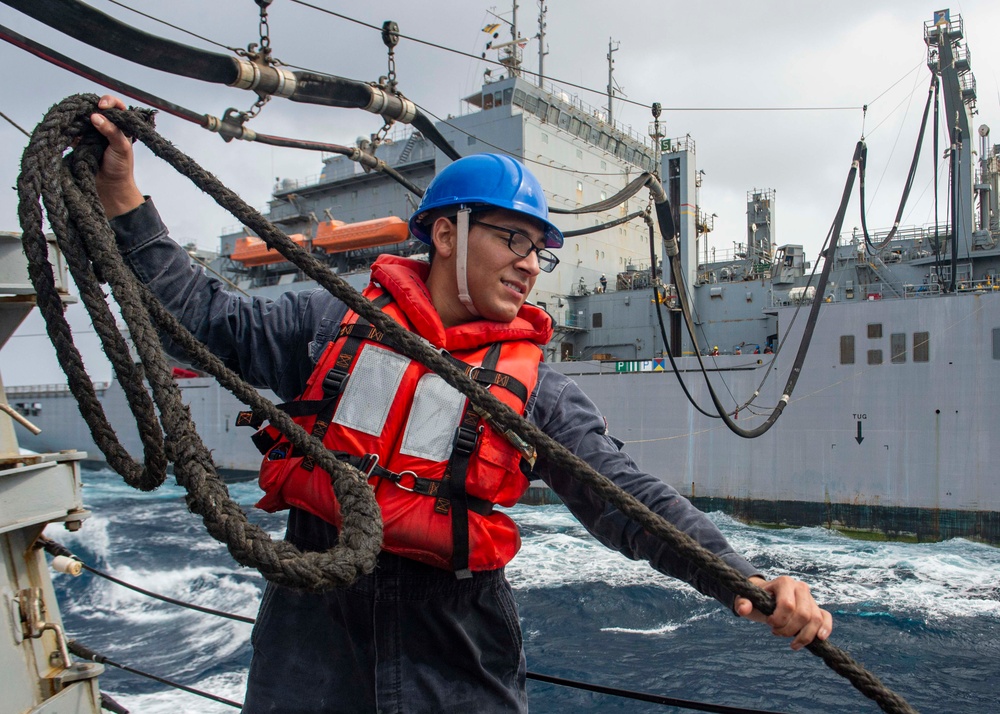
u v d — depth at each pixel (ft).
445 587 4.60
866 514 54.34
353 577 3.36
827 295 62.64
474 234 4.94
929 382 52.95
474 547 4.37
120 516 70.49
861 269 64.69
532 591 43.14
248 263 98.07
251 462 86.12
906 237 64.49
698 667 31.96
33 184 4.06
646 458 62.75
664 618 38.22
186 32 13.97
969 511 51.21
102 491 86.99
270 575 3.13
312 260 3.95
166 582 46.47
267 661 4.98
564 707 28.55
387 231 79.20
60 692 5.65
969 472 51.37
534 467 4.84
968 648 33.86
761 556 49.21
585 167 85.35
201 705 27.61
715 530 4.23
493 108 79.77
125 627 37.47
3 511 5.04
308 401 4.66
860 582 43.60
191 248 95.91
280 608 5.07
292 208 99.04
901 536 53.11
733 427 31.55
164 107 13.16
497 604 4.86
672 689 29.91
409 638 4.58
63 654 5.88
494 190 4.94
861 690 3.60
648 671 31.71
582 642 35.37
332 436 4.53
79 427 105.19
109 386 95.81
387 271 5.08
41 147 4.16
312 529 4.86
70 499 5.67
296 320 5.37
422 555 4.35
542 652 34.30
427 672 4.58
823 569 46.21
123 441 94.22
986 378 51.13
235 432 87.86
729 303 72.02
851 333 55.83
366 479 4.10
